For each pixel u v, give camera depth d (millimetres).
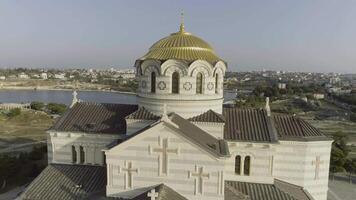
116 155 34000
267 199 36812
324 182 43438
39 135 121500
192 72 40250
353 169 77125
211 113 40969
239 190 38438
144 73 42344
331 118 194500
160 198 29844
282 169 42219
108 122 44469
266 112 44375
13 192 61719
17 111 154750
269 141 39562
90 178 40750
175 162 33062
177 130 32531
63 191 38312
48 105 186250
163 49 42656
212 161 32406
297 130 42906
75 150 44406
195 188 33062
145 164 33625
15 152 94688
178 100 40375
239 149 40281
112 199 34281
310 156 41938
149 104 41875
